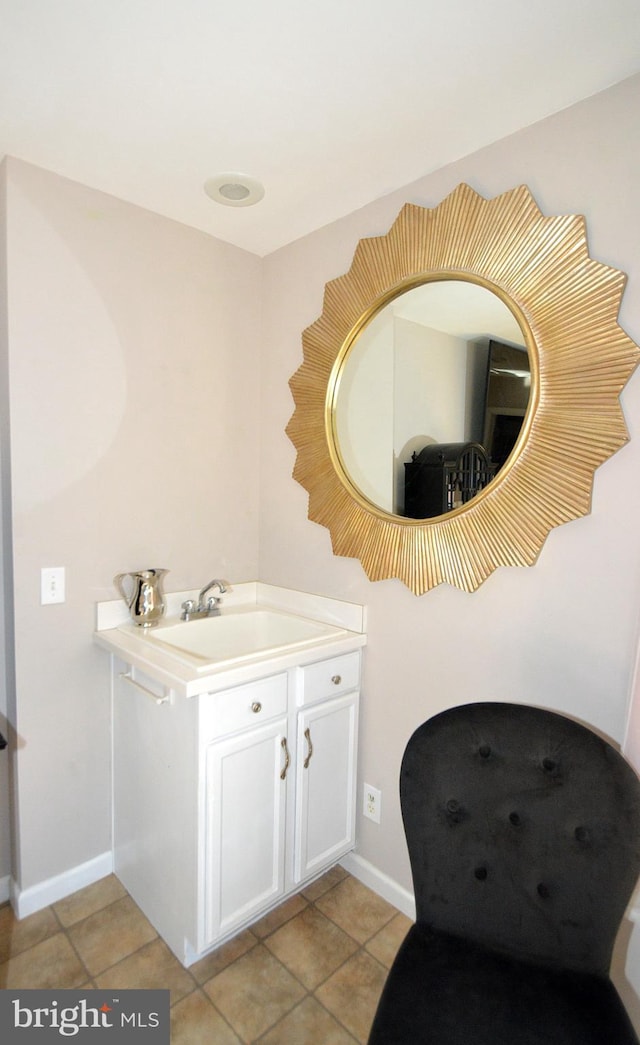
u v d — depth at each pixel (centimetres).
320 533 194
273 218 184
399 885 170
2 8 102
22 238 152
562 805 111
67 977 142
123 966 146
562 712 132
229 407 208
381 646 173
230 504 211
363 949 154
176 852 145
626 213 119
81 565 170
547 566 133
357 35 109
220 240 200
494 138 140
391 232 163
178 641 181
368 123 136
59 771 168
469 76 119
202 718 133
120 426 176
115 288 172
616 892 102
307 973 145
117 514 178
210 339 199
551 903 107
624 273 119
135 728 163
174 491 193
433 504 156
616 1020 93
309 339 191
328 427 185
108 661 177
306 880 165
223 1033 129
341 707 171
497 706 125
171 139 143
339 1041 127
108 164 154
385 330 167
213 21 106
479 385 144
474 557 146
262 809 150
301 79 121
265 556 219
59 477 163
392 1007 95
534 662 136
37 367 157
